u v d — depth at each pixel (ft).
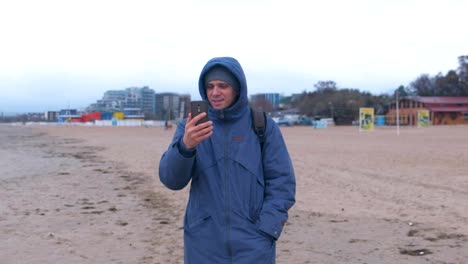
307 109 421.18
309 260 20.68
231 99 9.73
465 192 37.22
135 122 392.68
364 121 196.75
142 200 36.14
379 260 20.54
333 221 28.12
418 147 87.40
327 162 61.36
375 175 48.16
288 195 9.82
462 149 80.38
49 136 175.83
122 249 22.68
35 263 20.68
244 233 9.34
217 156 9.56
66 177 51.01
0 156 81.51
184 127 9.70
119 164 64.49
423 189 39.04
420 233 25.00
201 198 9.62
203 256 9.49
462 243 22.94
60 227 27.45
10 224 28.32
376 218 28.71
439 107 340.59
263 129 9.83
